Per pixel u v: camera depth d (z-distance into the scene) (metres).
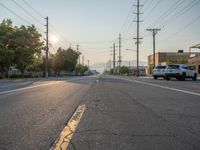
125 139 6.50
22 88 21.28
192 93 17.39
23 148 5.79
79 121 8.43
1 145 5.98
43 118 8.86
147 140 6.43
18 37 55.78
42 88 21.36
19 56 56.03
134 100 13.58
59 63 96.62
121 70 150.88
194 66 76.69
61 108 10.88
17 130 7.27
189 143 6.24
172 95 16.08
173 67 40.78
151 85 25.91
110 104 12.08
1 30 54.25
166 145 6.06
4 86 23.91
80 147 5.86
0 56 51.25
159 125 7.99
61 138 6.53
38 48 59.44
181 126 7.88
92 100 13.47
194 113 9.95
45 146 5.93
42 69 87.00
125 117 9.12
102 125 7.93
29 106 11.35
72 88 21.42
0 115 9.30
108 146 5.95
